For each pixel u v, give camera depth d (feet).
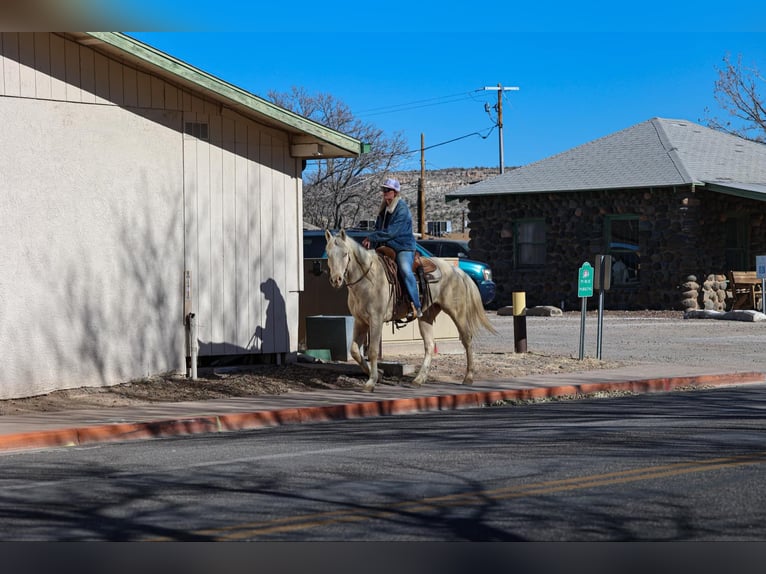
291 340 56.08
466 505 25.13
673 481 27.53
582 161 123.24
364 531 22.82
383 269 48.91
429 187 314.96
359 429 39.52
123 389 47.67
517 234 123.24
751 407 44.19
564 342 76.28
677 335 82.48
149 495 26.78
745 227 116.88
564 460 30.99
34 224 45.75
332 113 197.77
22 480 29.32
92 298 47.73
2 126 44.86
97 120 48.03
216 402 45.44
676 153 116.26
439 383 52.75
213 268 52.54
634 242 114.42
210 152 52.34
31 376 45.47
